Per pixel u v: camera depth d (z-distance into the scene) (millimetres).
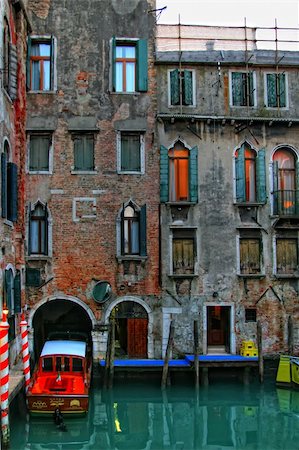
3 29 15516
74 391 14547
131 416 15328
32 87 19328
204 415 15445
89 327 20766
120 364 17469
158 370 17469
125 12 19703
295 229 19688
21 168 17734
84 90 19312
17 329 16781
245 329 19172
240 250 19500
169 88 19625
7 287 15156
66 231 18844
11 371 15398
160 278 19016
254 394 17156
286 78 20047
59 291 18656
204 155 19547
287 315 19359
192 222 19328
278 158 19938
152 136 19344
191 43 19906
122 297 18828
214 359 17625
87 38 19484
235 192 19531
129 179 19156
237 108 19734
